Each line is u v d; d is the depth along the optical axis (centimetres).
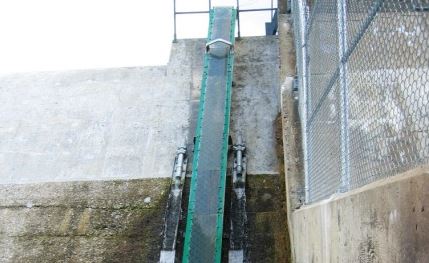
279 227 883
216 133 996
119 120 1212
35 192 1033
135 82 1328
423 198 172
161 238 902
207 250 817
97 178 1061
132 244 898
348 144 385
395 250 208
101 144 1153
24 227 948
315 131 604
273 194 954
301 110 788
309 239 541
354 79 368
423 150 212
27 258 889
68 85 1345
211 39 1248
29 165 1116
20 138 1191
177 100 1246
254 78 1272
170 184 1015
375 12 286
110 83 1334
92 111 1247
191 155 1088
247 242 871
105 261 874
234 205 920
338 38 439
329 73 512
